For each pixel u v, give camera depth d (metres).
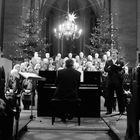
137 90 4.22
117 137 5.23
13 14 19.83
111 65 8.15
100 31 20.16
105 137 5.64
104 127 6.37
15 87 7.70
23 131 6.05
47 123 6.94
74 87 6.50
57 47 34.69
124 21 20.30
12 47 19.16
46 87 7.90
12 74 8.66
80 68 12.28
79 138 5.51
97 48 20.00
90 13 34.94
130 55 19.86
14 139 4.91
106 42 19.75
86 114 8.00
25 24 19.33
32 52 18.62
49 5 33.12
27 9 20.11
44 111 8.02
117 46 19.33
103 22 20.44
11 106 4.57
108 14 22.33
